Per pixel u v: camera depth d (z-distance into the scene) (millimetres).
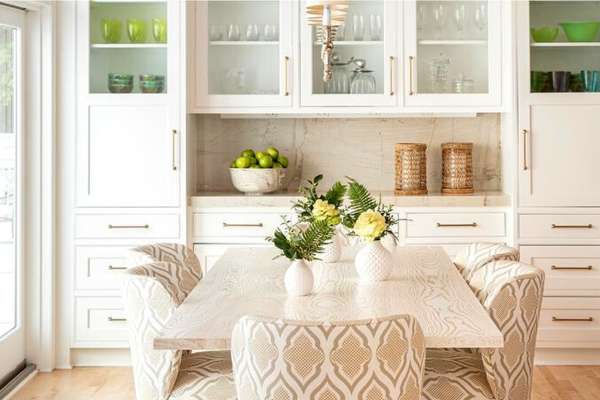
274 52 4438
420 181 4453
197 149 4832
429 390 2395
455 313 2205
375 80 4430
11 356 4070
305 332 1768
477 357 2666
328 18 2188
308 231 2473
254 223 4297
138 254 2914
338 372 1778
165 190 4293
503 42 4391
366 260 2676
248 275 2834
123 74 4320
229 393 2385
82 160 4297
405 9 4398
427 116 4664
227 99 4414
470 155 4496
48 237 4246
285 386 1800
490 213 4285
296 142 4812
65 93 4293
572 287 4266
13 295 4168
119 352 4375
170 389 2441
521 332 2420
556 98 4250
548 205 4266
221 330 2049
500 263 2789
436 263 3061
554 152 4262
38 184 4230
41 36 4211
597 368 4230
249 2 4430
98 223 4305
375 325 1787
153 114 4293
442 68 4418
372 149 4805
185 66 4293
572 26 4297
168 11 4293
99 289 4309
